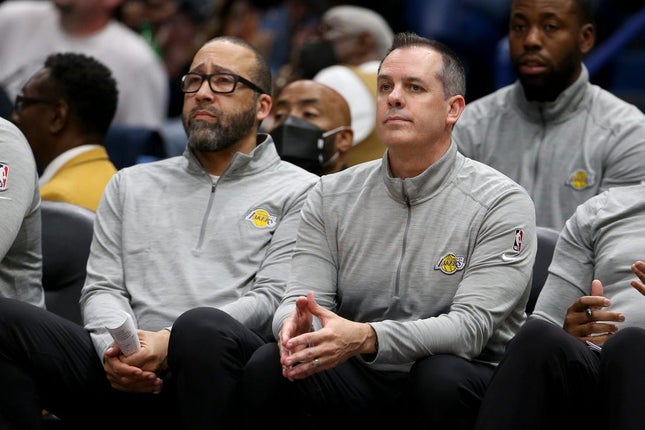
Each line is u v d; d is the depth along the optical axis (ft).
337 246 34.40
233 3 63.00
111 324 34.73
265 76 38.11
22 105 44.19
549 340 31.09
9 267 36.76
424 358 32.27
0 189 35.32
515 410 30.76
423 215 33.65
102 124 44.50
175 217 36.86
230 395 32.48
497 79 62.64
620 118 42.80
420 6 65.31
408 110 33.37
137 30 65.87
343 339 31.30
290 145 42.83
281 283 35.70
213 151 37.29
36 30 61.00
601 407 31.12
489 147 43.91
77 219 38.96
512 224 33.27
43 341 33.88
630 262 34.91
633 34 63.77
